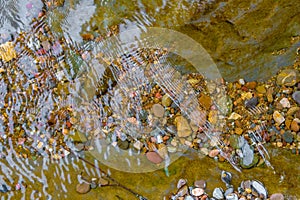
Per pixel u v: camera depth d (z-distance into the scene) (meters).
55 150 1.43
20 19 1.55
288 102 1.44
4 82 1.50
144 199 1.36
